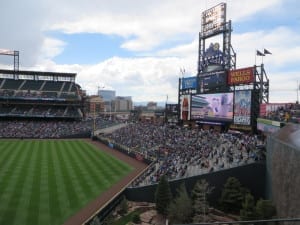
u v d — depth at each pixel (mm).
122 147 87188
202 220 38156
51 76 156625
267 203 36156
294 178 30156
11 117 139750
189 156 61031
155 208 43844
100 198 45688
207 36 97375
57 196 46062
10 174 57750
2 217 37812
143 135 99812
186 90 108062
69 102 147250
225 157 55375
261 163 46281
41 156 77562
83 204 43031
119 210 43281
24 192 47375
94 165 68062
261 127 66438
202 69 99500
